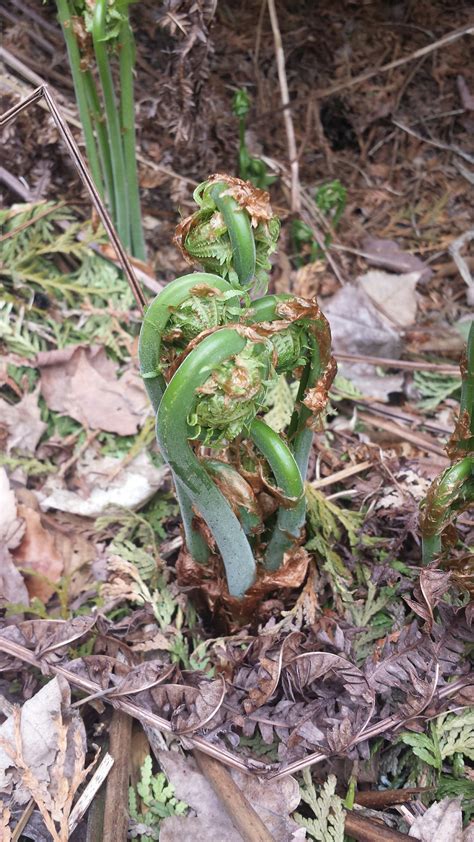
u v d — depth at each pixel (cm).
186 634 37
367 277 59
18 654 32
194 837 30
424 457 47
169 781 32
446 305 59
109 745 33
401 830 32
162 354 26
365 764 33
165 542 41
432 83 69
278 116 66
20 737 30
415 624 33
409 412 51
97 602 38
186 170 59
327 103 68
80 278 50
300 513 30
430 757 33
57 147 54
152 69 60
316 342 27
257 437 27
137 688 32
